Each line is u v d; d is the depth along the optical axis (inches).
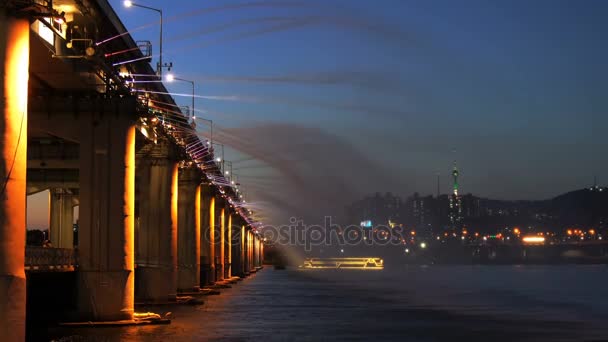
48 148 2571.4
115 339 1660.9
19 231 1184.2
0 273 1165.1
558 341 1850.4
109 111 1867.6
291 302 3058.6
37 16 1202.0
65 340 1626.5
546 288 4921.3
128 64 1972.2
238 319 2240.4
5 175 1172.5
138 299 2689.5
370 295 3730.3
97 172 1868.8
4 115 1171.9
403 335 1918.1
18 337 1171.3
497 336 1935.3
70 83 1780.3
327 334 1907.0
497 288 4835.1
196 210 3309.5
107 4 1658.5
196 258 3316.9
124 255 1872.5
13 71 1179.3
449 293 4074.8
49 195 3690.9
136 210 3636.8
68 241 3656.5
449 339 1856.5
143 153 2657.5
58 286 1833.2
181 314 2383.1
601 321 2383.1
